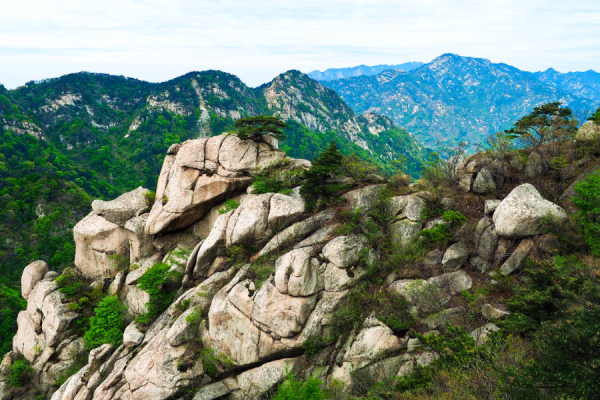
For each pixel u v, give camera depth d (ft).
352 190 116.16
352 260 95.50
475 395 49.03
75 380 116.26
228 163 135.74
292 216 112.47
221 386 97.04
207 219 143.23
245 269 107.86
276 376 90.63
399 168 126.31
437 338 64.69
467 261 90.79
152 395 95.81
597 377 39.96
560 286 55.42
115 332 127.13
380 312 88.63
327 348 90.99
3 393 136.05
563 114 108.78
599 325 41.01
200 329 103.60
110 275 148.05
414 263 93.76
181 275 131.03
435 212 102.73
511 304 59.77
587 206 76.18
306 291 92.38
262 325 93.66
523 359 52.95
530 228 82.74
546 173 100.58
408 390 62.28
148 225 143.02
